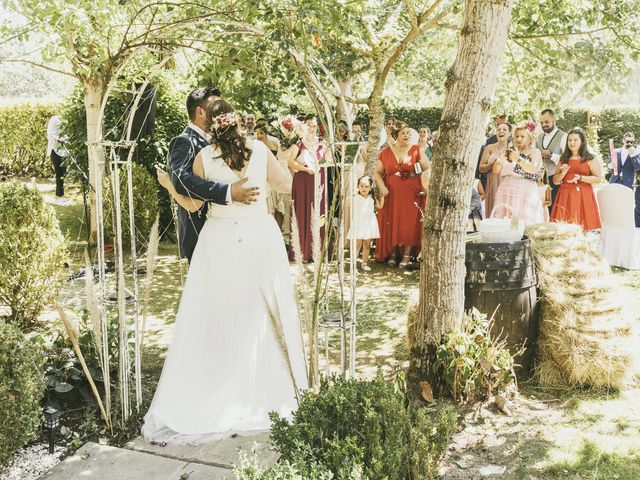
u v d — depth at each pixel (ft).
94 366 12.94
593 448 10.73
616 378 13.03
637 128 50.72
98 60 19.57
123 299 11.60
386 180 24.58
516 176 21.59
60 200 37.93
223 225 11.73
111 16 17.22
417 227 24.17
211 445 10.78
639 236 23.02
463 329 12.73
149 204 26.58
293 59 12.06
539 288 13.76
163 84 28.35
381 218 24.91
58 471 10.11
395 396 8.87
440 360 12.20
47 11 16.60
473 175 12.02
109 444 11.06
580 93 22.03
